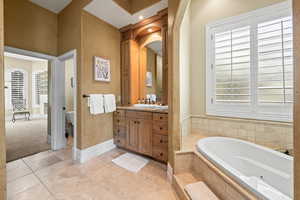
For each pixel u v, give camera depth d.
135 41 3.09
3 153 0.79
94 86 2.54
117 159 2.42
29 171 2.03
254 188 0.96
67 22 2.61
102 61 2.65
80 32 2.32
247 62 2.00
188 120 2.45
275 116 1.83
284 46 1.75
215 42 2.27
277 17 1.78
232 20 2.10
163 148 2.17
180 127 1.89
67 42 2.61
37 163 2.27
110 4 2.25
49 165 2.21
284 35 1.74
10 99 5.99
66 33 2.63
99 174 1.97
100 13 2.49
